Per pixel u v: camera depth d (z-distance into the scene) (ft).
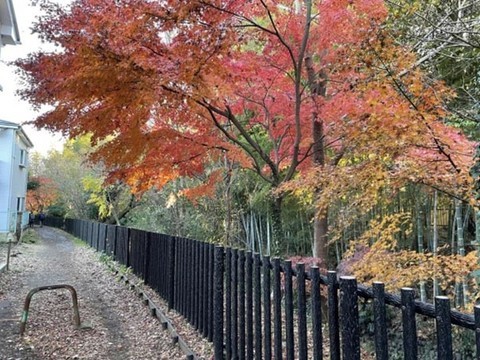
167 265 21.54
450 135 13.65
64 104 17.40
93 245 58.65
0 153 64.75
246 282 11.23
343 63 14.67
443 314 5.43
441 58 19.15
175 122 20.77
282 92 22.12
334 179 15.56
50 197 112.37
